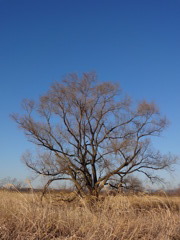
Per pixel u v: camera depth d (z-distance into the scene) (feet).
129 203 28.32
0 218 21.61
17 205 24.57
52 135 103.60
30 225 21.12
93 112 107.14
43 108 106.42
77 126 106.01
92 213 25.80
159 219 26.18
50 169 98.58
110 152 99.50
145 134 105.29
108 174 95.86
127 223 24.18
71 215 24.54
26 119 104.78
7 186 26.58
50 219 22.57
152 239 22.33
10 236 19.43
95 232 20.92
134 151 99.60
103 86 106.52
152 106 104.42
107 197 29.07
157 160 100.42
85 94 108.17
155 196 30.14
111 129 104.73
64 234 21.54
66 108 106.73
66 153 102.83
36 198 26.78
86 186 100.89
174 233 23.70
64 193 38.93
